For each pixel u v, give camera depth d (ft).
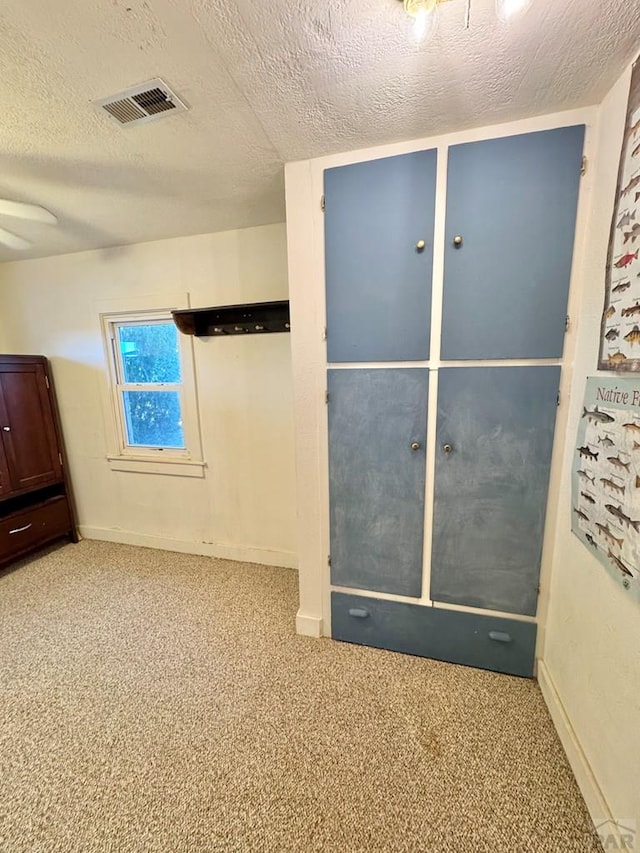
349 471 5.50
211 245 7.68
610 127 3.66
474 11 2.74
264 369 7.86
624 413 3.26
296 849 3.39
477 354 4.71
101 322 8.86
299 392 5.52
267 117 4.00
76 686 5.26
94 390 9.29
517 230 4.35
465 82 3.51
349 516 5.63
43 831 3.58
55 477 9.54
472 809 3.65
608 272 3.57
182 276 8.00
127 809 3.74
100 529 9.98
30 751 4.35
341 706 4.83
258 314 7.59
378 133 4.34
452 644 5.47
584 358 4.14
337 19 2.79
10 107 3.74
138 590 7.59
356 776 3.99
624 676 3.19
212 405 8.34
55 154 4.66
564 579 4.53
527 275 4.41
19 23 2.76
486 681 5.18
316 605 6.08
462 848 3.36
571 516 4.36
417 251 4.71
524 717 4.63
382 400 5.18
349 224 4.90
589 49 3.12
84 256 8.62
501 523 5.00
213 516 8.86
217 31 2.88
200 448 8.61
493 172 4.31
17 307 9.44
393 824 3.55
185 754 4.27
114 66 3.21
